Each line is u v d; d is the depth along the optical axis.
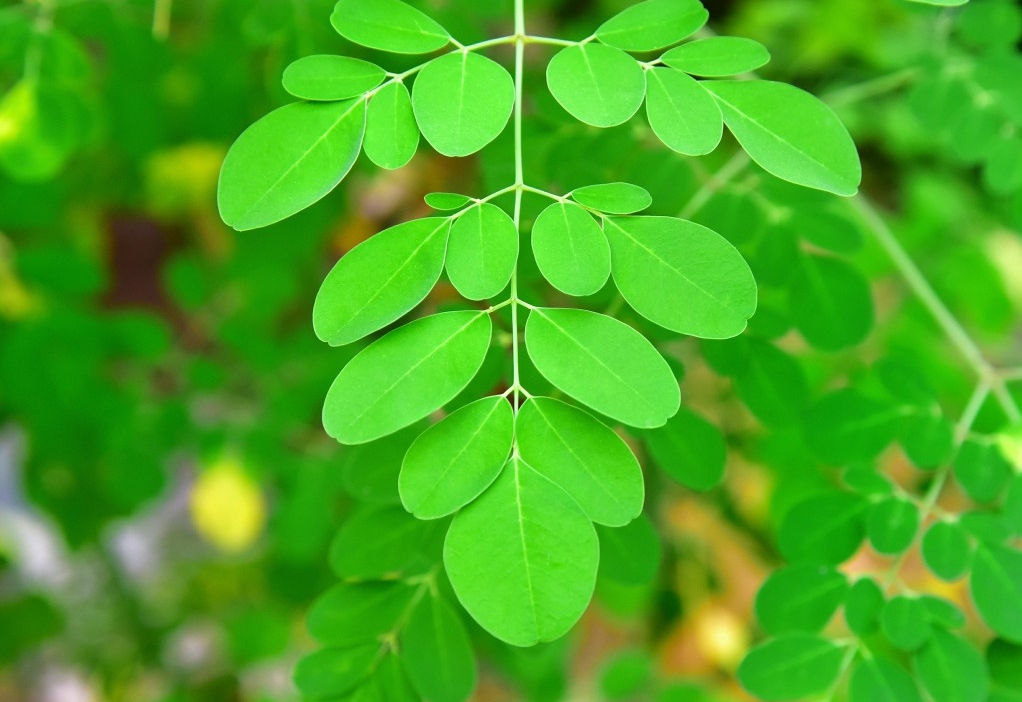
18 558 0.54
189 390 0.44
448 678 0.31
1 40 0.35
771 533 0.48
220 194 0.29
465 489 0.28
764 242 0.34
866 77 0.69
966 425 0.34
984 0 0.36
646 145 0.34
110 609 0.53
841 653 0.31
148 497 0.43
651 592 0.49
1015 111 0.35
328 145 0.29
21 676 0.56
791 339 0.43
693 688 0.43
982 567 0.31
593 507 0.28
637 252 0.29
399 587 0.31
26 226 0.41
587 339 0.29
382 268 0.29
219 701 0.50
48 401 0.40
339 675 0.31
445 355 0.29
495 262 0.29
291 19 0.35
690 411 0.32
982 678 0.31
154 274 0.55
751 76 0.34
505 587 0.28
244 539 0.54
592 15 0.58
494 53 0.46
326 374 0.42
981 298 0.52
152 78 0.38
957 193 0.65
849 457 0.33
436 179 0.48
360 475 0.31
